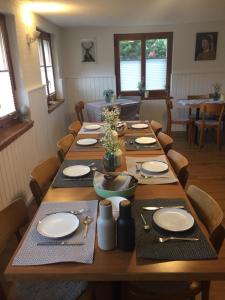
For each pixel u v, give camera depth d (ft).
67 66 18.21
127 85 18.78
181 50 17.65
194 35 17.29
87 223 4.12
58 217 4.25
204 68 17.97
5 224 4.35
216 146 15.55
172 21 16.08
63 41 17.69
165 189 5.13
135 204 4.58
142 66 18.22
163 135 8.59
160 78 18.53
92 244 3.65
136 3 10.96
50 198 4.94
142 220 4.15
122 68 18.39
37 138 11.51
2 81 9.36
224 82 18.19
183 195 4.89
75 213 4.40
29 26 11.20
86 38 17.60
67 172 5.98
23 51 10.37
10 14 9.41
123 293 4.24
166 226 3.95
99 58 18.01
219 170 12.16
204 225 4.59
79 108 15.78
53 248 3.60
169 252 3.47
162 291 4.15
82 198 4.91
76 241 3.73
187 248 3.54
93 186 5.34
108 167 5.86
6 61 9.73
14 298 4.06
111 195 4.69
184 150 14.99
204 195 4.74
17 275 3.19
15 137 8.63
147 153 7.18
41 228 4.00
